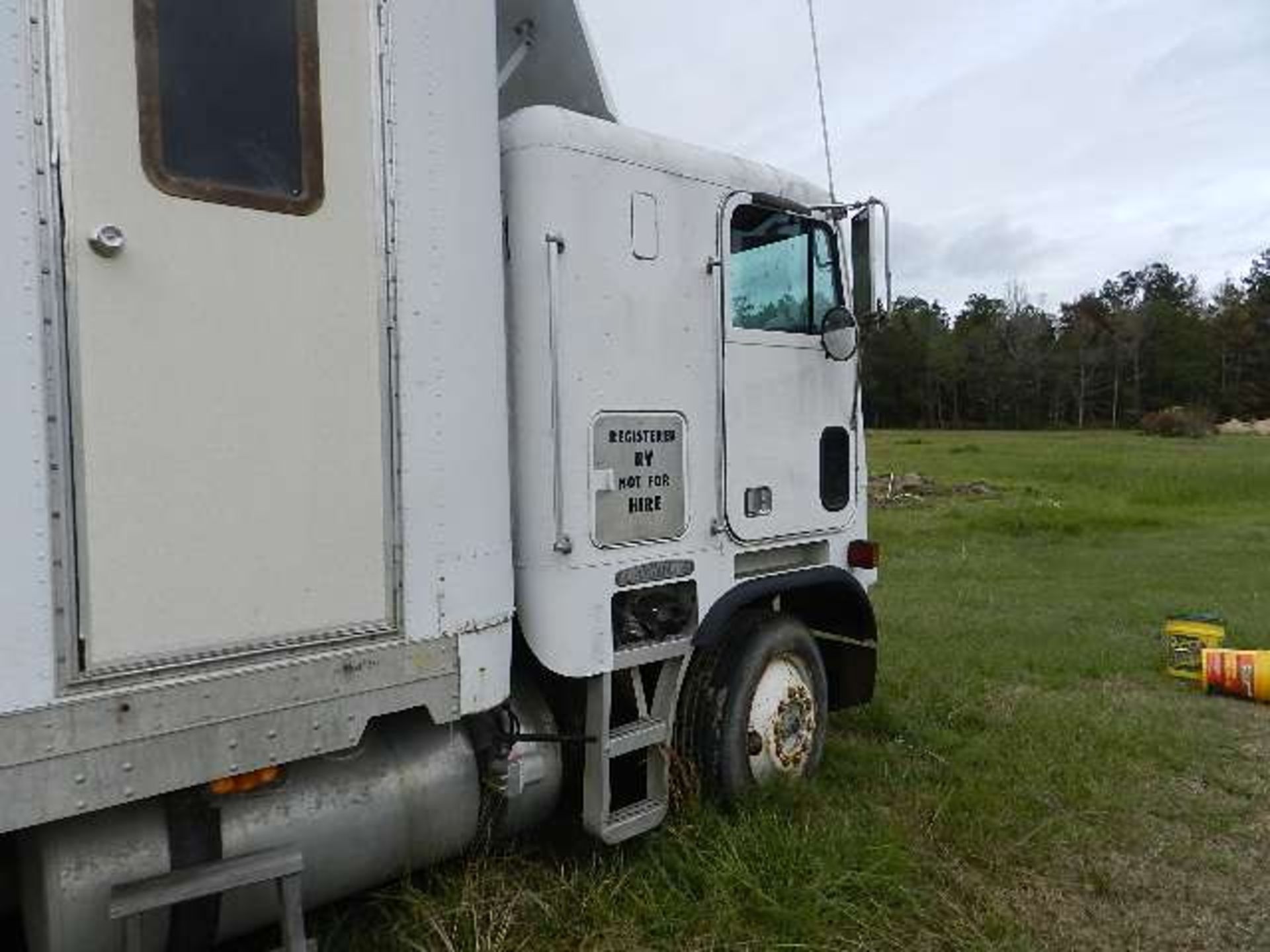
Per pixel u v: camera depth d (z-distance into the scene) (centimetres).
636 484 350
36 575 200
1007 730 533
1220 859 398
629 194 347
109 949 236
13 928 277
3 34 195
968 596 971
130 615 214
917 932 331
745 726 390
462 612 279
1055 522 1590
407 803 289
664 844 359
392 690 261
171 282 219
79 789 207
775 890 337
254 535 233
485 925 310
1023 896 362
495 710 316
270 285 235
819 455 436
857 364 455
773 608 433
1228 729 563
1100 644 754
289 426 239
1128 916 353
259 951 299
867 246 414
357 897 323
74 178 204
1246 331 9162
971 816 415
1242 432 6369
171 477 219
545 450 323
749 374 397
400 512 262
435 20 271
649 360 354
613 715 372
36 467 200
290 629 240
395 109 260
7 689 197
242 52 231
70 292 204
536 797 335
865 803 422
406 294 262
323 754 248
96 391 208
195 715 224
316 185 243
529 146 323
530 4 388
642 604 359
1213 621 689
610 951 308
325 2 245
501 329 296
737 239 396
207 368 225
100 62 209
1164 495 2108
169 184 218
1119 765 488
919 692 593
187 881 231
